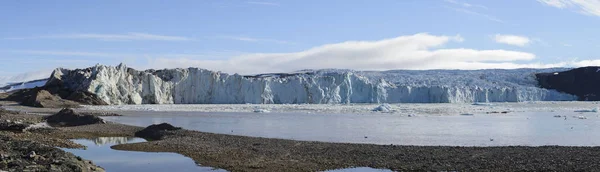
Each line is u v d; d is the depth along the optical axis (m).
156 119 60.44
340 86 123.19
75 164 20.34
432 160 25.42
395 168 23.89
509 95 135.88
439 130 44.41
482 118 62.12
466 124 51.72
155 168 24.41
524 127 47.84
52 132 40.88
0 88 180.75
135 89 114.31
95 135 40.19
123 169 24.19
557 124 51.78
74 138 38.06
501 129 45.53
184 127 47.94
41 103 92.94
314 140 36.00
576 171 22.27
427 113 73.69
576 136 39.09
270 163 25.31
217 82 120.56
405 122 54.84
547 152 27.08
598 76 155.25
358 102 123.62
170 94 118.50
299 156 27.25
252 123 53.53
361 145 31.17
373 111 79.56
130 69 117.25
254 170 23.66
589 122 54.78
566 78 157.88
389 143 33.97
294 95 120.25
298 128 46.84
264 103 118.44
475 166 23.78
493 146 30.86
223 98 119.81
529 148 28.80
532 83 160.00
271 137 38.19
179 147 31.25
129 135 40.41
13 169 18.14
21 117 55.78
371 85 124.25
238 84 120.25
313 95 119.94
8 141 26.98
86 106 96.81
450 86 131.75
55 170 18.75
